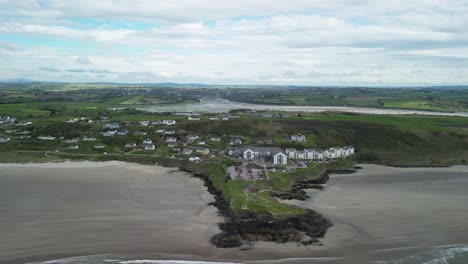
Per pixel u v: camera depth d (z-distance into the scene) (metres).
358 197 89.44
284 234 66.69
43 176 105.88
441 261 58.12
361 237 66.19
